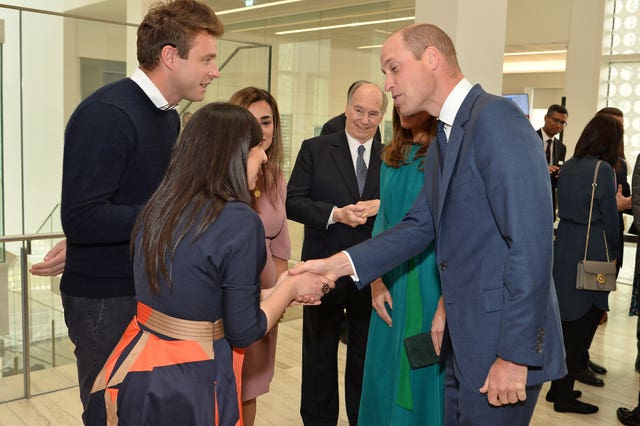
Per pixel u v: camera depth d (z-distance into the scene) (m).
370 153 3.05
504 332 1.63
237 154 1.54
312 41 7.41
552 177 6.36
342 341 4.53
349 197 3.00
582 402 3.76
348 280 2.92
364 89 2.98
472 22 4.06
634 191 3.71
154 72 1.91
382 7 6.61
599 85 8.43
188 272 1.47
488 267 1.74
